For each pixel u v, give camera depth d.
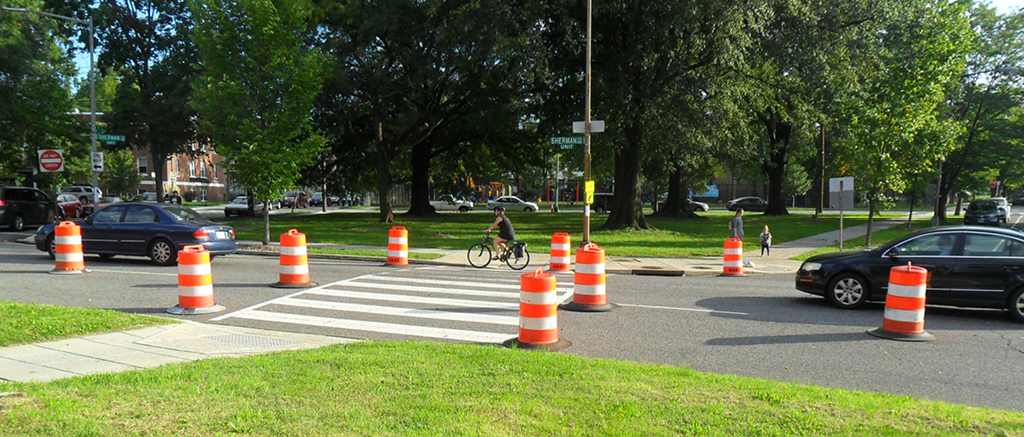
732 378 5.28
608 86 22.89
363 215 40.50
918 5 21.23
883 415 4.22
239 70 18.09
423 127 32.75
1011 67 29.69
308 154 18.69
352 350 6.15
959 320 9.09
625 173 26.48
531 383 4.91
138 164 58.97
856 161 21.75
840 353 6.93
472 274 13.93
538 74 22.50
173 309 8.89
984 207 33.97
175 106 27.67
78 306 9.15
